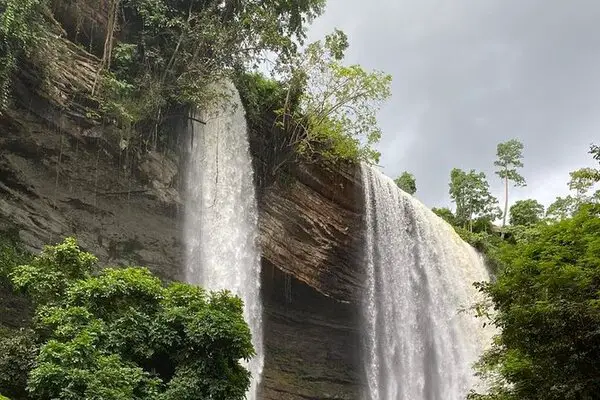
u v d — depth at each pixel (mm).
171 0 28297
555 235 16547
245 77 30562
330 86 31594
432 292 39656
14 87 21750
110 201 24984
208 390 14812
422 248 39875
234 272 28922
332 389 33938
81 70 24219
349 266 34625
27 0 20828
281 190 31922
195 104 27234
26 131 22328
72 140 23719
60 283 15820
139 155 25766
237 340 15516
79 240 23719
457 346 40000
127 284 15695
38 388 13180
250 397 28312
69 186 23734
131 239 25531
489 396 17156
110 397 12992
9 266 19703
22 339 14781
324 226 33500
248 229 30094
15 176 22141
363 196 35844
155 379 14359
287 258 31484
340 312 34281
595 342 14219
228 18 28875
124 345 14719
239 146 30469
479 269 44688
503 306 16078
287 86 31547
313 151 31578
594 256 14812
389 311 36500
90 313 14828
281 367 32156
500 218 58438
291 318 32719
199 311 15742
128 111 24922
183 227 27391
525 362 15469
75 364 13461
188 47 27234
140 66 26375
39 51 22234
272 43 28547
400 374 36438
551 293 14922
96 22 25891
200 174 28578
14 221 21719
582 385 13953
